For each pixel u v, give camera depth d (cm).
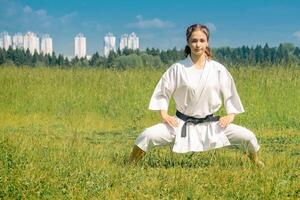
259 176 686
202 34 802
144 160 822
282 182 659
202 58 813
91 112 1552
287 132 1275
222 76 817
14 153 777
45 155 791
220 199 615
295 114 1465
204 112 810
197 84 800
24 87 1669
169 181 679
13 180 647
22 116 1515
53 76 1775
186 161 829
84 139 1134
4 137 897
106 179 688
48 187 639
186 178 683
